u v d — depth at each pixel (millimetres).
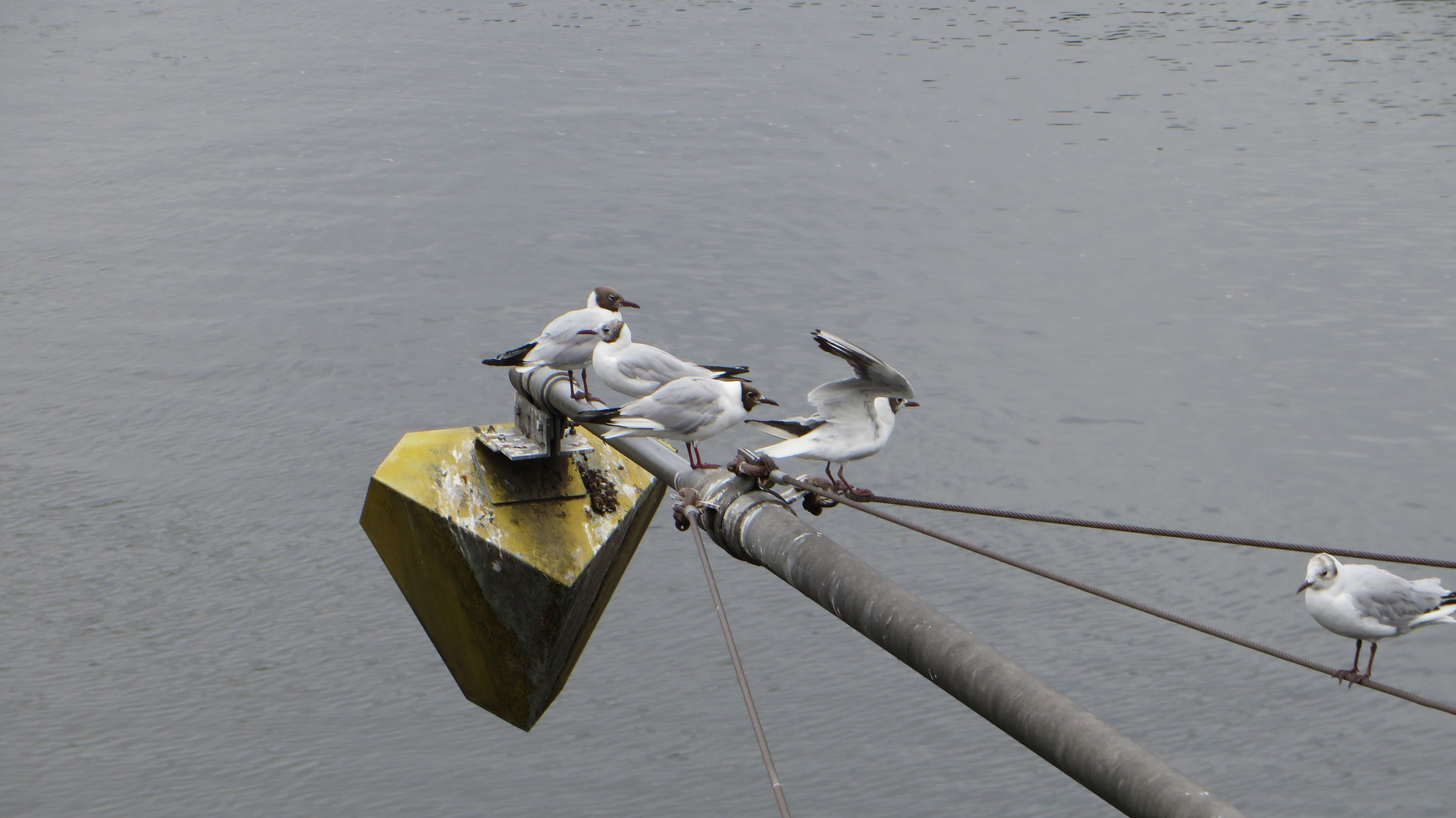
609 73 74062
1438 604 10477
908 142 63156
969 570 33969
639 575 33969
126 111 68500
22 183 58562
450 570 11812
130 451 39062
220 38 83312
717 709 29359
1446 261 48875
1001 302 46812
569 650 12453
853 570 6727
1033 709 5469
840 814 26438
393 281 48875
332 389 42219
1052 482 36938
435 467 11898
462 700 30281
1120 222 53562
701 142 62844
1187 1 92750
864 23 86875
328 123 65688
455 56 77688
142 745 28672
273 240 52531
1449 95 68875
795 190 57000
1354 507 35344
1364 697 29266
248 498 37125
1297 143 62312
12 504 36594
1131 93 70875
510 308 46719
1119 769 5086
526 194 56438
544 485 11977
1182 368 42219
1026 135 64375
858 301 46875
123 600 33156
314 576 34281
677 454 9086
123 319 46531
